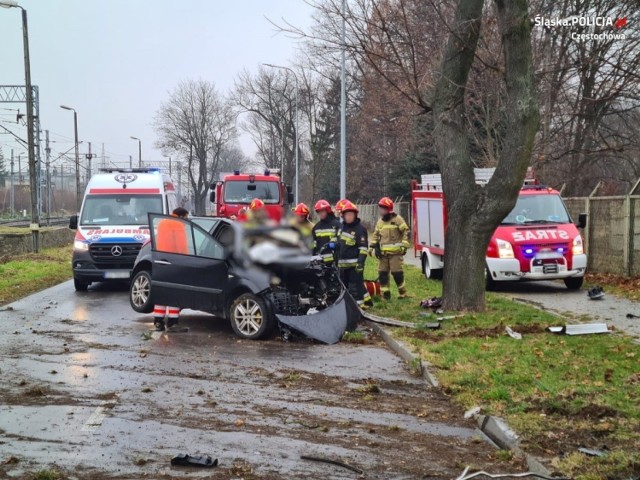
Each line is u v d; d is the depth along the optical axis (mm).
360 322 12953
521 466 5906
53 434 6484
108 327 12336
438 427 6984
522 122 12258
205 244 11953
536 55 21766
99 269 17516
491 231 13109
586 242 19969
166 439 6406
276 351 10477
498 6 12086
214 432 6641
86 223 18516
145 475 5535
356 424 7016
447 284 13438
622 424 6590
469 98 25625
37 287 19109
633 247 17781
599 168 32125
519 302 14812
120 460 5855
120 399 7680
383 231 15258
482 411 7230
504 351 9703
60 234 35750
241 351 10438
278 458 5992
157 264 12289
